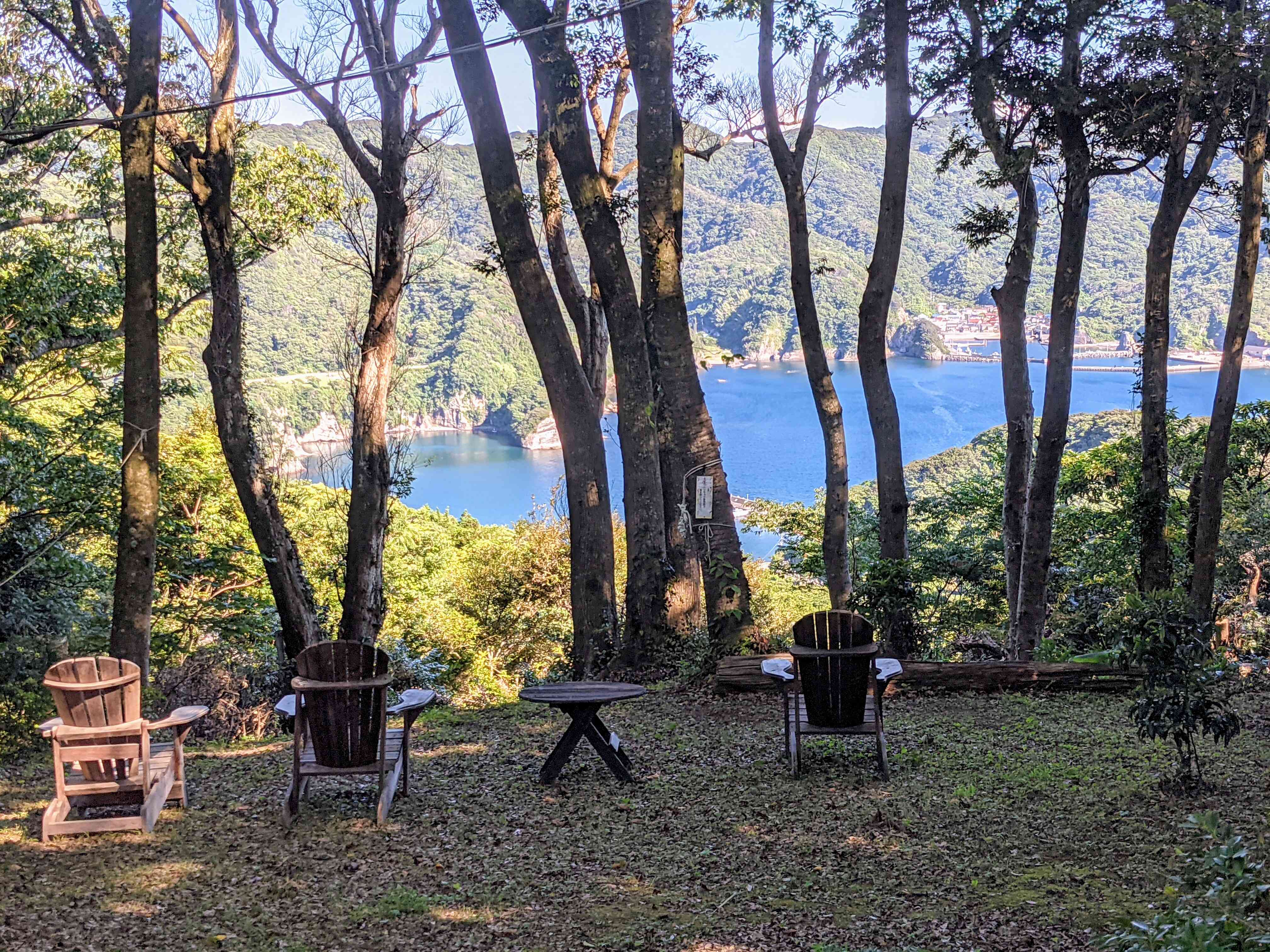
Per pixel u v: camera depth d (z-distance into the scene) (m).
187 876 4.96
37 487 13.70
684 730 8.11
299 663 5.60
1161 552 14.52
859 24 13.14
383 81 13.72
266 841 5.47
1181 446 17.91
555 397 11.29
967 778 6.50
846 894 4.70
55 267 15.21
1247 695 8.70
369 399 14.31
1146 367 14.37
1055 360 13.12
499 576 25.19
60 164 16.50
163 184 17.06
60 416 18.84
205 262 18.03
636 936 4.30
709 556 11.08
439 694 10.32
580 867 5.13
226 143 13.06
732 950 4.14
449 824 5.80
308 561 21.92
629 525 11.27
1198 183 13.36
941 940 4.12
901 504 12.68
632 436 11.18
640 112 11.12
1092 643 11.33
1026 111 13.91
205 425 22.94
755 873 5.00
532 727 8.43
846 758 7.05
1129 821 5.48
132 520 8.22
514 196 10.95
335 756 5.77
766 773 6.77
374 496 14.36
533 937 4.32
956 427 79.88
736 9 12.91
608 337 14.60
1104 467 19.19
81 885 4.82
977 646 15.20
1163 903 4.23
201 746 8.10
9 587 12.82
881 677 6.91
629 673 10.81
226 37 12.89
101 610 16.33
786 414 93.44
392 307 14.39
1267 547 16.52
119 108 12.09
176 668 12.72
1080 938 4.01
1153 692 6.04
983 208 14.95
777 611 21.34
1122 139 13.65
